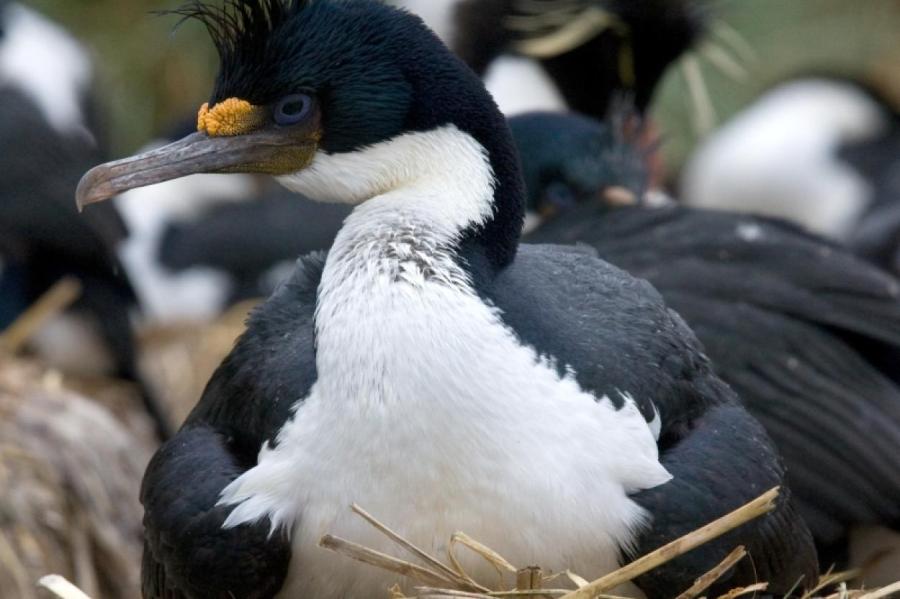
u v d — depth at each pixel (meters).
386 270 7.63
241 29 8.20
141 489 8.54
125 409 13.96
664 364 8.23
